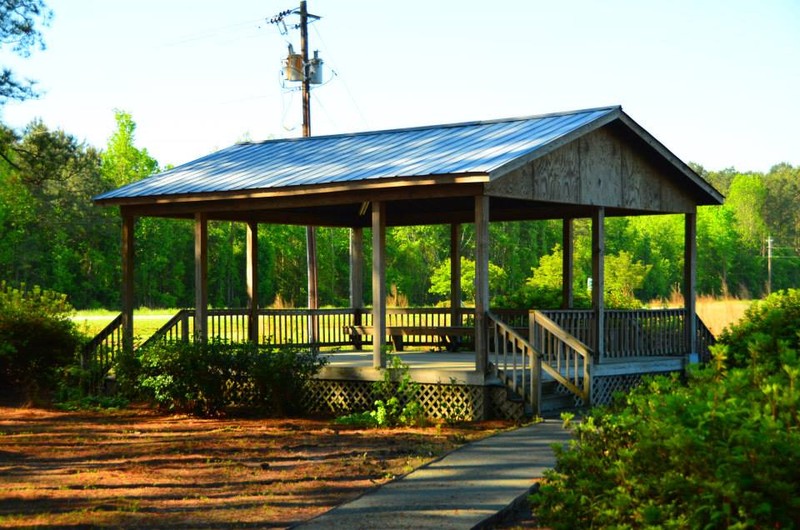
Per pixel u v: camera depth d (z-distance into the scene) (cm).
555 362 1633
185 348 1596
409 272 6512
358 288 2298
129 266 1820
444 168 1402
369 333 2131
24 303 2048
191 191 1667
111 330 1841
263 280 6325
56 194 5831
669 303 4284
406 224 2220
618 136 1670
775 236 12188
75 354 1862
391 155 1628
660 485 583
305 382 1614
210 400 1589
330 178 1510
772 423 541
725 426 562
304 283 6494
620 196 1673
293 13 3136
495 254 6588
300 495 934
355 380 1554
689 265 1872
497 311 2084
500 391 1438
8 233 5772
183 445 1262
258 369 1557
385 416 1435
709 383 636
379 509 846
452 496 890
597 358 1617
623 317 1709
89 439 1331
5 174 5244
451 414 1473
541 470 998
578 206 1886
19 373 2006
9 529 802
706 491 551
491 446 1157
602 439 693
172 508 886
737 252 9600
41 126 2930
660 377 694
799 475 536
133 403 1750
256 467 1088
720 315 3453
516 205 1902
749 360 712
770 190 12631
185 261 6775
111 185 6269
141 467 1102
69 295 6106
